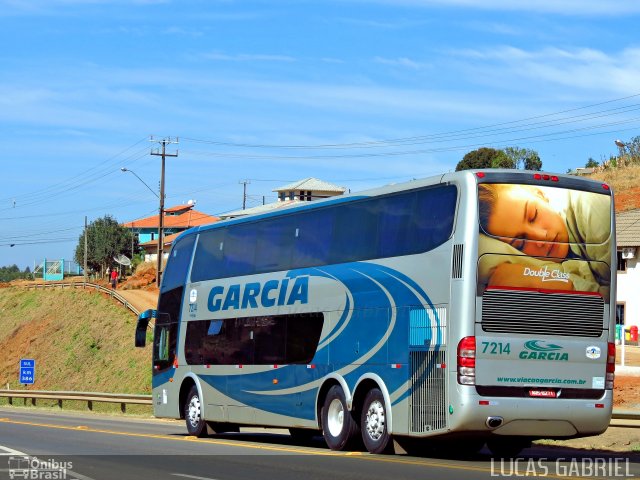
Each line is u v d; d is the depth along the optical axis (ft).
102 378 202.69
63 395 156.97
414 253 58.39
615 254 57.98
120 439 75.46
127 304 232.94
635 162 307.99
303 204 70.33
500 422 54.24
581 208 57.16
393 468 51.57
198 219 459.73
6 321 262.88
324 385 65.72
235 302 76.89
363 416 61.77
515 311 54.95
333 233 66.33
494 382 54.34
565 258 56.34
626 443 72.90
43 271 350.84
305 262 68.95
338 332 64.49
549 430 55.67
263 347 72.69
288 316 70.13
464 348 54.03
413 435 57.00
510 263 55.06
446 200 56.59
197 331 82.12
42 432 84.28
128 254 397.60
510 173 56.08
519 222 55.62
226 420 77.05
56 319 244.01
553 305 55.83
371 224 62.59
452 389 54.24
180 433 87.71
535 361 55.26
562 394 55.83
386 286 60.34
